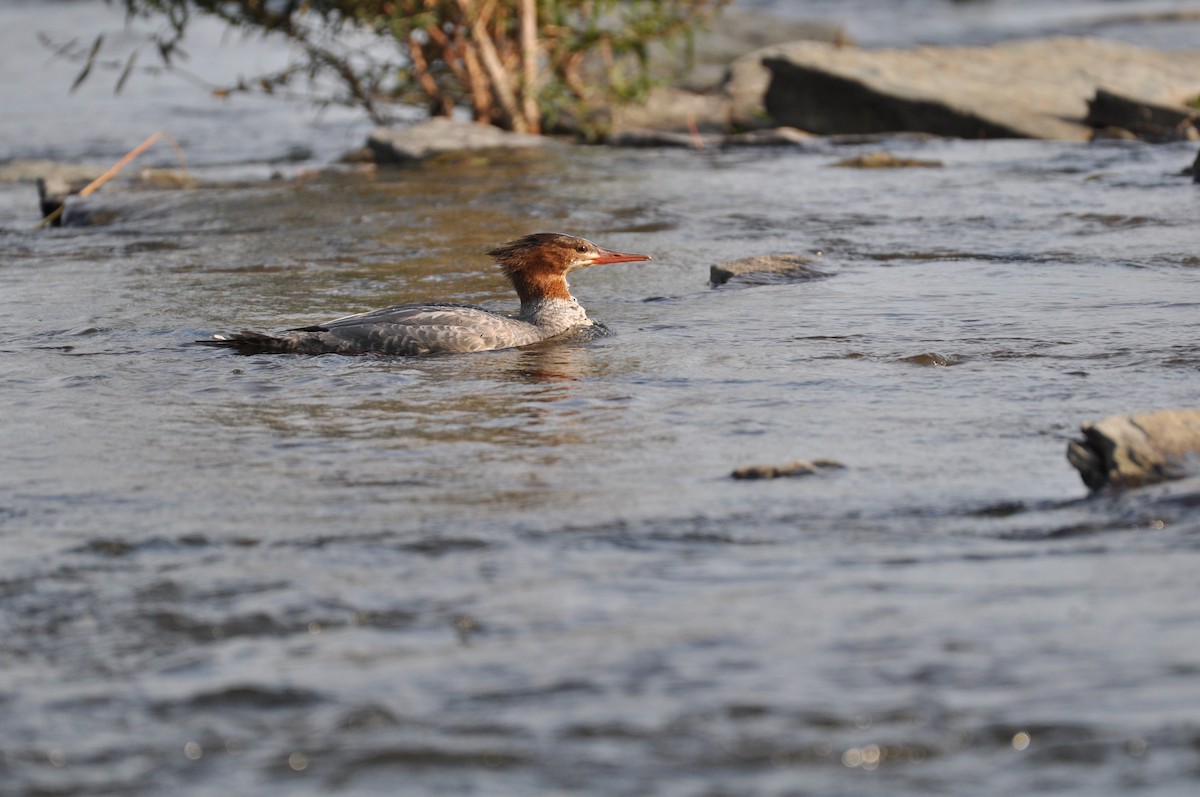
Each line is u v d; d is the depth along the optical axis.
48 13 107.50
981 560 12.63
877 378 19.91
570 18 54.62
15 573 12.98
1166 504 13.73
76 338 23.81
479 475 15.87
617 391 19.66
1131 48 59.66
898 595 11.77
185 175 45.38
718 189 40.44
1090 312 23.73
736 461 16.17
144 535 14.00
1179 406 17.86
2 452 17.23
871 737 9.41
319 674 10.71
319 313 25.88
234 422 18.42
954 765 9.09
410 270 30.12
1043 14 101.31
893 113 53.00
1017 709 9.64
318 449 17.11
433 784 9.14
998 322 23.22
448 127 49.66
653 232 34.22
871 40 85.50
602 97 55.72
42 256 33.50
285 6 51.47
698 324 24.03
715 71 61.88
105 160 52.91
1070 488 14.76
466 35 52.22
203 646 11.34
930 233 32.78
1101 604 11.34
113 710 10.27
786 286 27.17
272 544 13.66
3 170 48.97
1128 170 41.62
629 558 13.02
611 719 9.79
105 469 16.44
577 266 23.64
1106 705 9.62
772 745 9.39
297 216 37.47
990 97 53.28
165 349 22.84
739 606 11.68
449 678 10.54
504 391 19.81
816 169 44.12
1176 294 24.97
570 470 15.98
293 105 68.25
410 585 12.48
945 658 10.45
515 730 9.73
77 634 11.62
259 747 9.67
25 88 74.38
